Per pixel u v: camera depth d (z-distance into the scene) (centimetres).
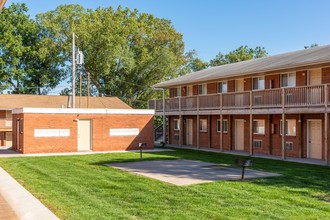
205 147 3012
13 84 4838
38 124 2492
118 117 2756
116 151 2686
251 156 2316
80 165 1794
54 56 4816
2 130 3297
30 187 1220
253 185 1238
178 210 909
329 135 1952
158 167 1717
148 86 5109
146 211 898
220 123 2647
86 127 2658
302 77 2256
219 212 891
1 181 1349
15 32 4791
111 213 880
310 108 1977
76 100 3847
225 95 2581
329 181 1333
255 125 2609
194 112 2881
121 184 1256
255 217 847
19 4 4856
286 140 2347
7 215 894
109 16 4881
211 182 1295
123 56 4797
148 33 5188
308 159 2125
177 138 3362
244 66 2761
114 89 5053
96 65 4825
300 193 1110
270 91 2242
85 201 1009
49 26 4678
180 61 5475
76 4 4888
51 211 912
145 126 2847
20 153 2508
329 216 858
